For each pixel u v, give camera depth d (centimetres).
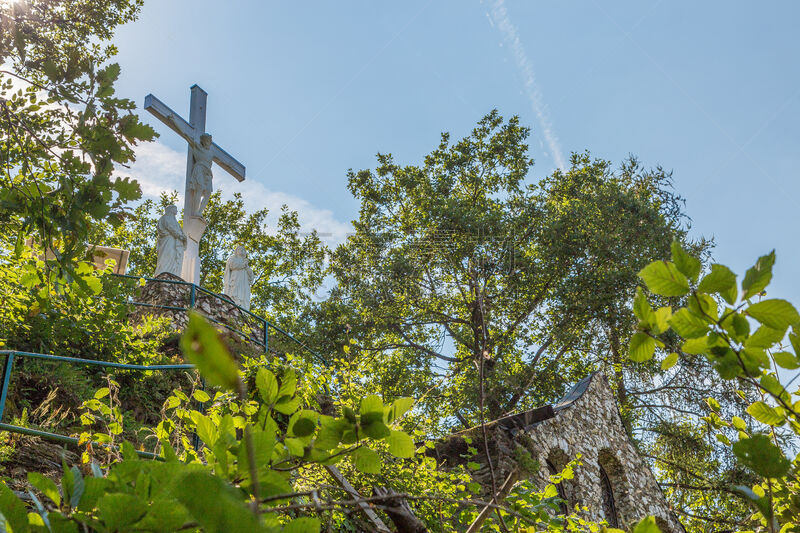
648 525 152
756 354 160
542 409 901
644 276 162
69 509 139
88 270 347
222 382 68
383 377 2067
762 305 153
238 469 146
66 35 1282
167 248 1573
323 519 410
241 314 1591
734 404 1579
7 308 825
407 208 2372
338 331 2134
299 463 171
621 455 1067
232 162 1817
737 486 190
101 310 888
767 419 192
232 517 88
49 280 348
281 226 2941
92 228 345
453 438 778
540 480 823
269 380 171
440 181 2339
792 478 238
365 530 451
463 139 2428
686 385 1764
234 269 1708
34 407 735
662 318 164
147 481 132
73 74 321
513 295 2003
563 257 1998
